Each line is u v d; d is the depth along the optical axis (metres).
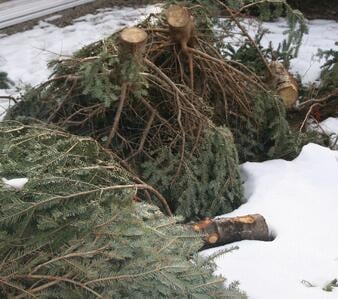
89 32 6.53
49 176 2.44
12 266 2.16
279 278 2.78
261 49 4.74
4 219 2.26
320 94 4.96
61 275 2.22
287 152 4.11
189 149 3.60
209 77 3.96
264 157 4.20
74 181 2.47
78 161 2.71
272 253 2.97
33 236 2.24
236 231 3.09
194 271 2.43
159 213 2.67
